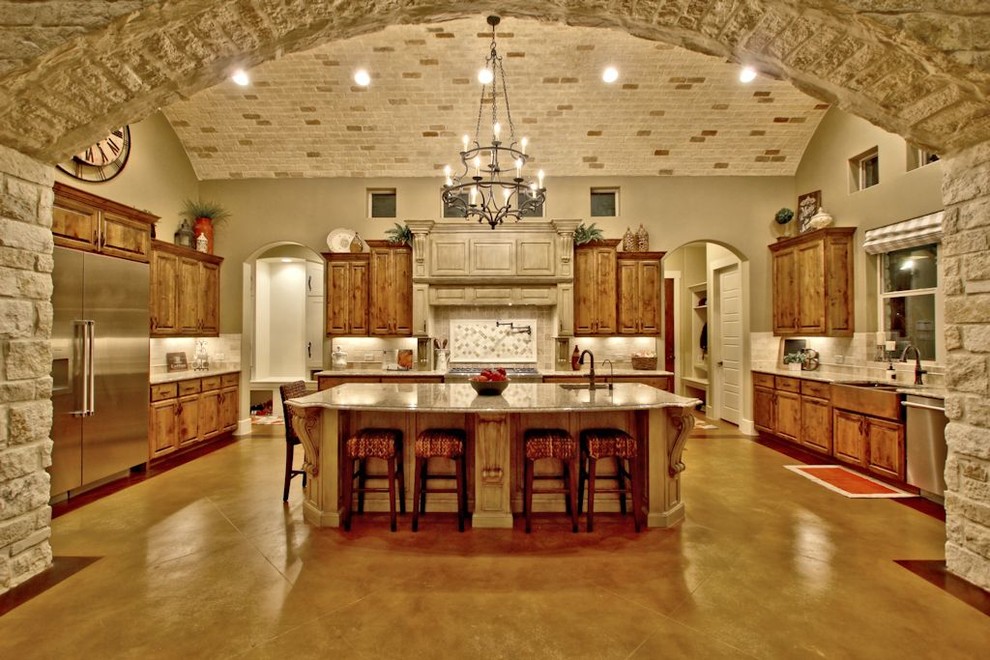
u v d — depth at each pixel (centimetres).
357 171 650
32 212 255
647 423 333
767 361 646
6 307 243
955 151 258
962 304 256
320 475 334
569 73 535
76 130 250
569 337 617
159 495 396
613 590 247
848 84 245
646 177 653
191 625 217
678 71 534
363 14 235
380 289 637
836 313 548
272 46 242
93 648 201
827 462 498
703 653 198
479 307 668
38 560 262
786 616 224
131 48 219
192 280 585
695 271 867
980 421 248
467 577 261
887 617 223
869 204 523
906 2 203
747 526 331
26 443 254
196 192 652
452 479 362
